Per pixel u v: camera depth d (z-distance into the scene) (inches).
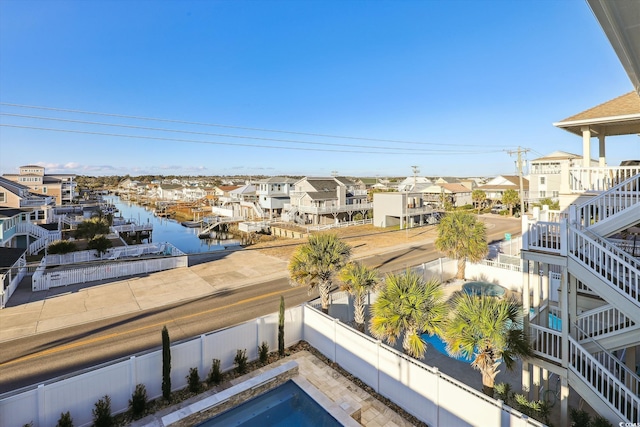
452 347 346.9
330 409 353.1
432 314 377.1
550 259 329.7
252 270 949.2
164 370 386.3
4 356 480.4
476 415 307.0
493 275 847.7
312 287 565.9
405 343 396.2
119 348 503.8
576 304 363.3
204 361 434.0
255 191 2628.0
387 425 347.3
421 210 1834.4
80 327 577.9
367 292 538.6
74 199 3442.4
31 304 683.4
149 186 5551.2
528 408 325.7
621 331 312.5
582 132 430.0
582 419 305.9
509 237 1249.4
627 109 395.5
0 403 307.0
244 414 368.5
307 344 522.9
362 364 423.8
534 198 2066.9
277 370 406.3
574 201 406.3
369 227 1779.0
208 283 828.0
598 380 311.6
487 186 3036.4
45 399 327.9
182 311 648.4
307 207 1865.2
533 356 345.1
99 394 358.3
